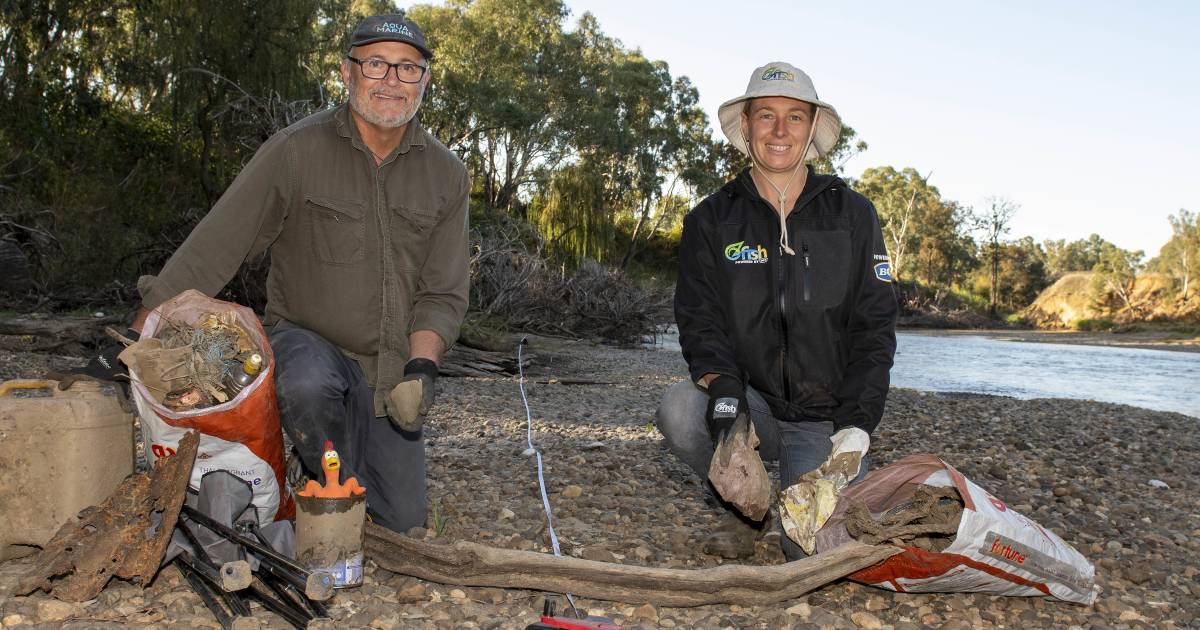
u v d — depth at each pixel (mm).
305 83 21438
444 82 39031
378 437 3170
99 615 2377
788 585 2707
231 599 2449
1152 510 4500
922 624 2705
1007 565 2676
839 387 3277
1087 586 2822
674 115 55938
